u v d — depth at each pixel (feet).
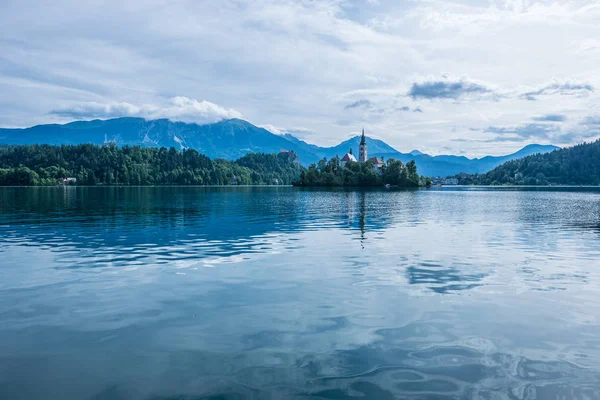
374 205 213.25
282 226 110.32
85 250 72.02
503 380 25.59
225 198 289.74
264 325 34.91
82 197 297.74
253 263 60.85
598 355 29.22
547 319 36.60
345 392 24.12
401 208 189.37
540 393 24.11
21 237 88.17
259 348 30.22
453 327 34.53
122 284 48.55
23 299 42.52
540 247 77.00
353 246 77.05
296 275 53.21
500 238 89.10
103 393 24.07
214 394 23.85
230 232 97.30
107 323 35.50
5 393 24.04
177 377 25.91
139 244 78.89
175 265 59.31
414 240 85.40
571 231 102.42
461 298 42.98
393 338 32.09
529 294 44.57
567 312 38.55
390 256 66.95
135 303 41.16
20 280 50.44
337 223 119.03
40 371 26.78
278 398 23.40
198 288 46.75
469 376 26.09
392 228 107.14
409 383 25.16
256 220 127.34
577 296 43.91
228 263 60.80
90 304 40.81
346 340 31.68
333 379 25.64
